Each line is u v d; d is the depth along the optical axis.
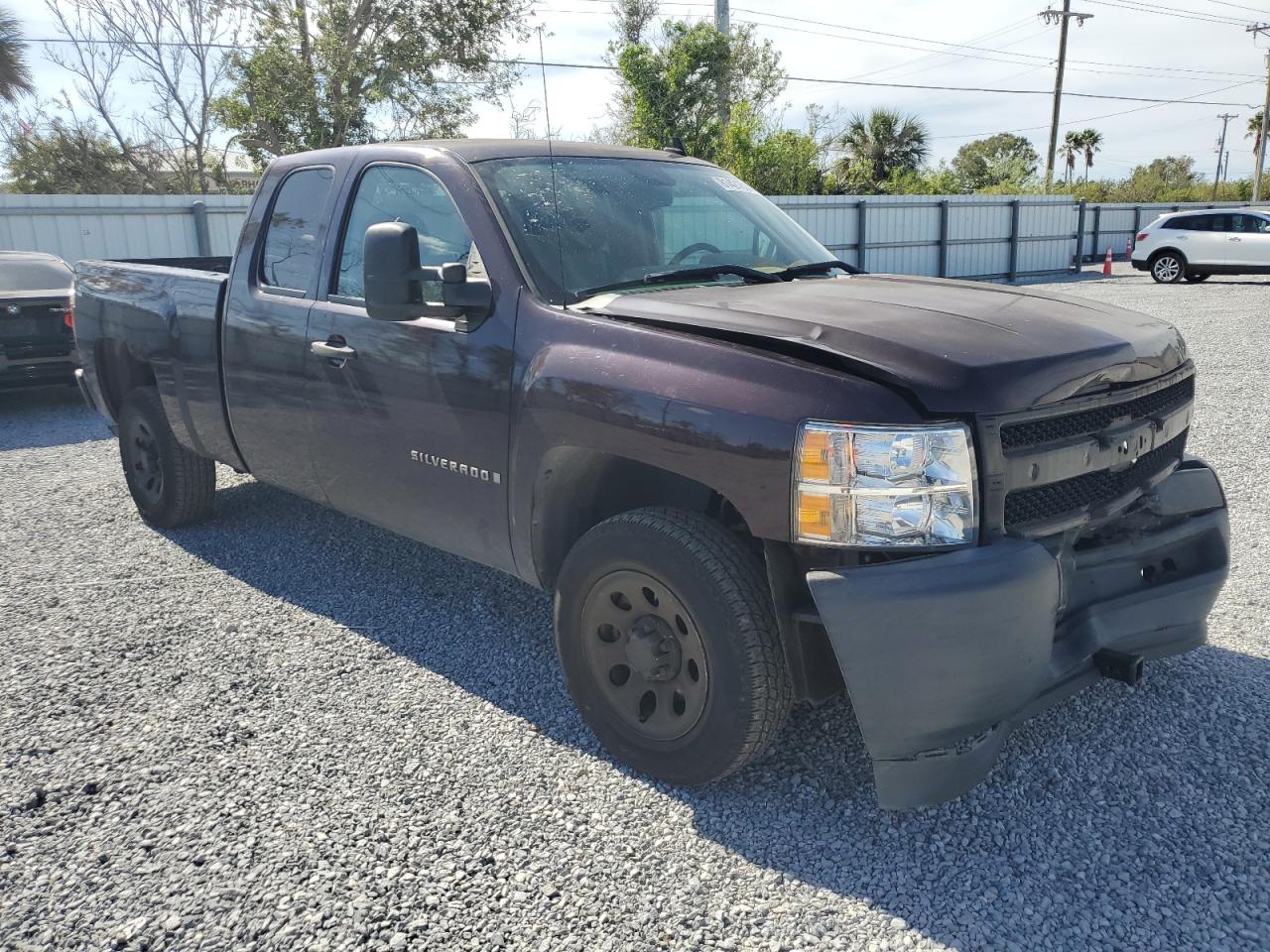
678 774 2.83
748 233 3.88
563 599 3.03
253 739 3.21
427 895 2.44
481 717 3.34
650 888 2.46
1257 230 21.80
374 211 3.79
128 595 4.50
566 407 2.91
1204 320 14.52
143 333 4.95
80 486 6.61
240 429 4.46
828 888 2.46
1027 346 2.60
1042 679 2.52
